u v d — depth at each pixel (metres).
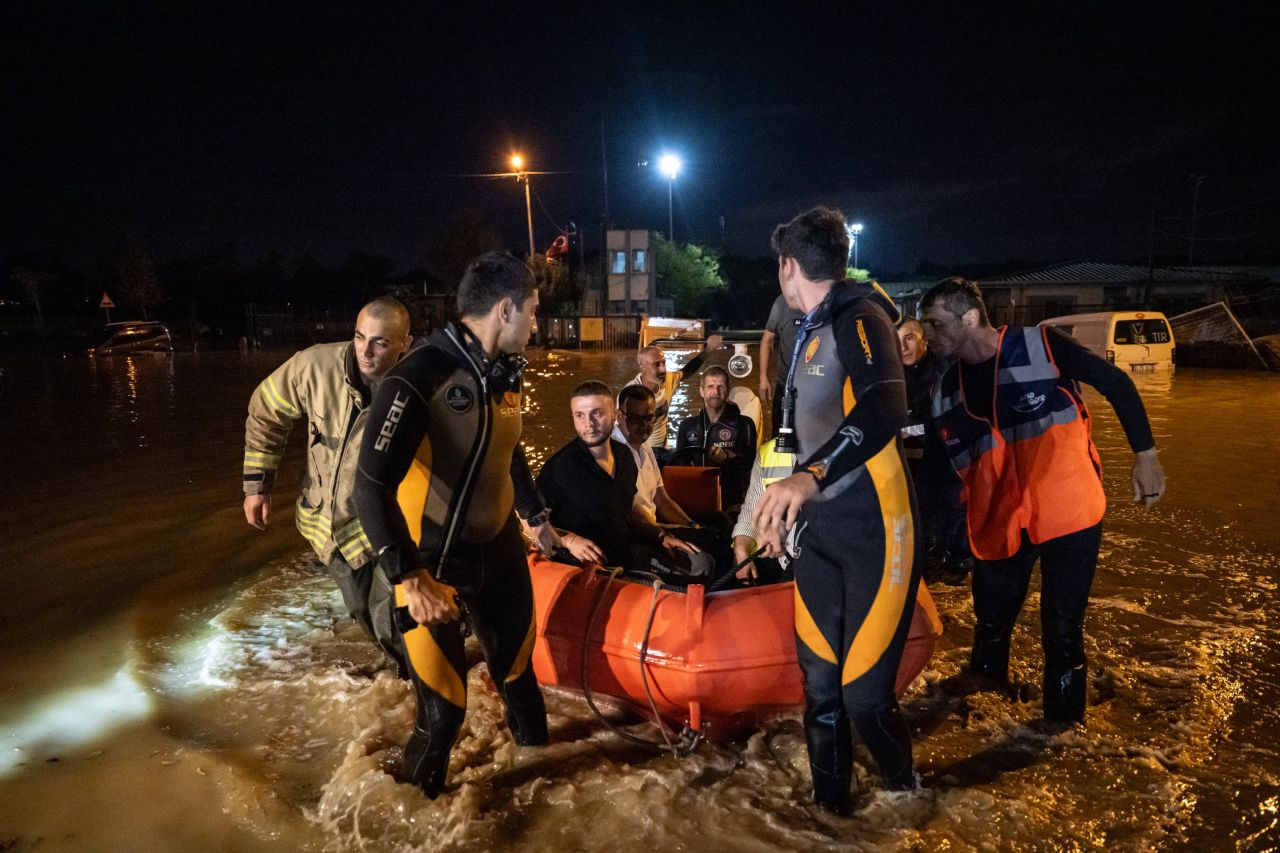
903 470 2.71
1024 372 3.39
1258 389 16.11
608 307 39.22
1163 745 3.29
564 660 3.49
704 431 5.97
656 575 3.84
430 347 2.76
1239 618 4.52
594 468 4.15
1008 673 3.94
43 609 4.84
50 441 10.43
